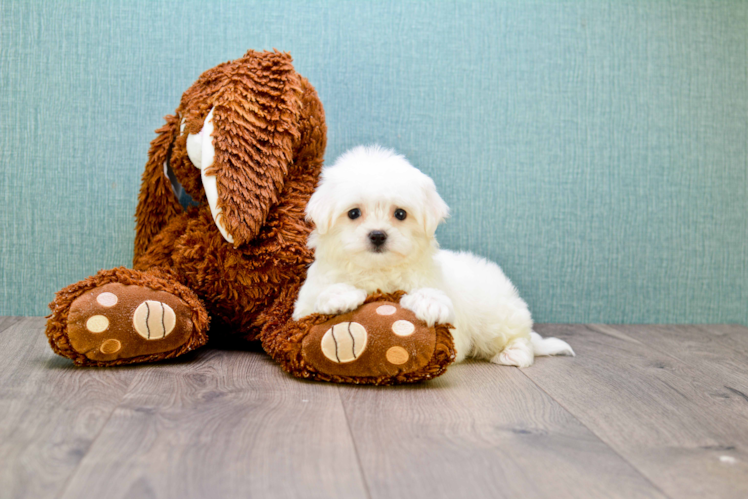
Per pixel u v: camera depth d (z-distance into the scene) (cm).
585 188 198
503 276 162
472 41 191
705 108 202
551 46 194
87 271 185
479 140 192
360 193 126
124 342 129
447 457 87
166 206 169
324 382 126
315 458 85
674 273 204
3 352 141
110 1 179
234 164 139
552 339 160
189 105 153
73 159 181
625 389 127
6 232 181
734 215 206
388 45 187
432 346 120
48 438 89
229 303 151
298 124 148
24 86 178
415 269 133
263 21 183
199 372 130
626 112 198
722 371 145
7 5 176
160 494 73
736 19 201
